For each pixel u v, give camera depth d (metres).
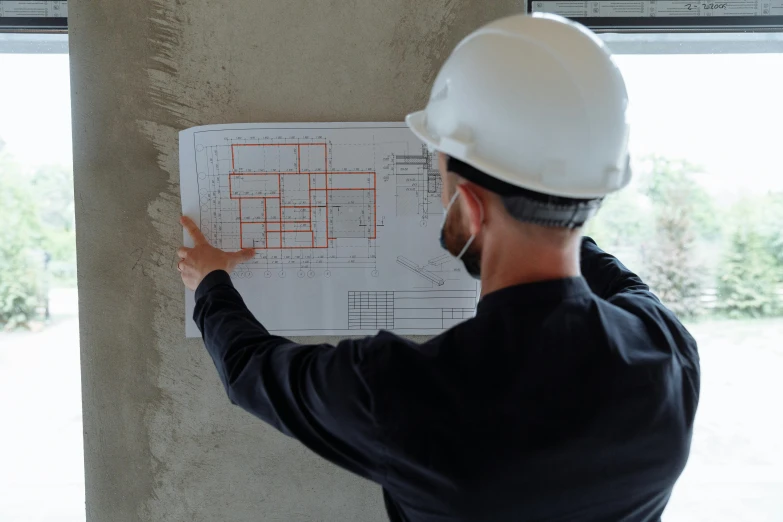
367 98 1.20
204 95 1.20
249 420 1.26
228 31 1.19
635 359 0.67
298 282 1.22
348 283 1.23
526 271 0.68
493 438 0.62
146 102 1.20
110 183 1.22
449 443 0.62
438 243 1.22
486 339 0.66
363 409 0.65
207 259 1.10
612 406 0.64
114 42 1.19
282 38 1.19
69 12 1.19
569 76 0.65
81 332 1.24
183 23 1.19
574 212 0.66
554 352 0.65
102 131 1.21
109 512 1.27
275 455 1.27
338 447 0.72
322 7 1.18
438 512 0.64
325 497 1.28
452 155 0.69
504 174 0.65
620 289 0.91
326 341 1.24
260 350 0.82
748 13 1.31
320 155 1.20
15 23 1.34
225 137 1.20
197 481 1.27
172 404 1.25
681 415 0.69
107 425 1.25
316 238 1.22
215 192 1.21
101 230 1.23
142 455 1.26
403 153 1.21
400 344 0.68
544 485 0.62
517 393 0.63
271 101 1.20
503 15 1.18
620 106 0.68
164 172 1.22
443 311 1.23
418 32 1.19
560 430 0.62
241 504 1.27
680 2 1.31
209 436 1.26
